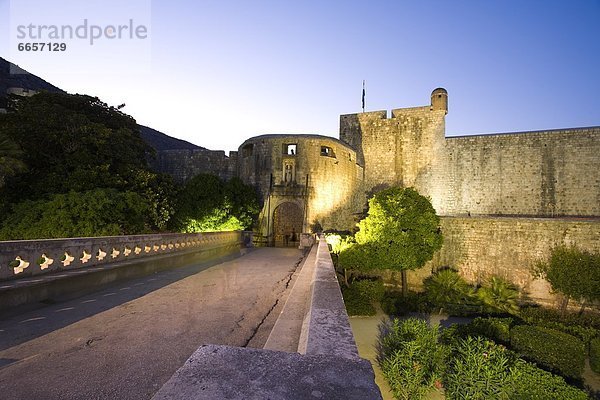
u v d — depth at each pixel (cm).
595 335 1650
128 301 655
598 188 2794
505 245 2414
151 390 301
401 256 2116
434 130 3550
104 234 1485
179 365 356
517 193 3109
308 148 2855
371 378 150
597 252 2105
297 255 1670
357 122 3897
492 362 1012
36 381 316
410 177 3606
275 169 2859
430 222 2236
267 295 724
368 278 2664
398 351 1087
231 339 445
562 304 2064
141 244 1007
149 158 3841
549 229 2277
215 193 2600
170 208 2162
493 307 2138
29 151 1717
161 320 525
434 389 1045
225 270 1104
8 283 557
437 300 2233
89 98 2458
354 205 3369
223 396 130
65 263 707
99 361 364
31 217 1502
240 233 2152
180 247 1262
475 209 3275
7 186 1662
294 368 158
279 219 3700
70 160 1819
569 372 1299
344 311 291
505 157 3189
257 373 151
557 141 2984
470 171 3341
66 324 499
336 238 2403
